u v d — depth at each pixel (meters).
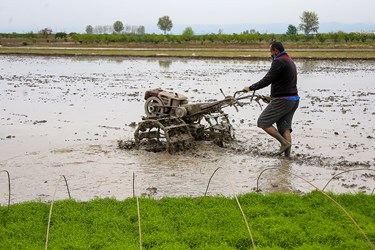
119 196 10.14
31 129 17.06
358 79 35.31
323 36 83.94
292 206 9.16
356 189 10.60
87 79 35.50
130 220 8.54
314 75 38.28
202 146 14.38
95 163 12.62
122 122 18.50
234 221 8.41
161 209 9.02
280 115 12.85
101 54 62.50
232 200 9.46
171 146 13.45
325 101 24.44
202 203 9.29
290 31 104.44
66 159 13.00
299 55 57.19
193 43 89.94
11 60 54.88
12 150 13.98
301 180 11.21
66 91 28.38
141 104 23.23
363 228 8.09
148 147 14.27
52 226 8.19
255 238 7.73
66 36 104.31
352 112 20.97
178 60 56.50
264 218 8.49
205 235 7.84
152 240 7.58
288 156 13.18
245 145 14.57
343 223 8.37
